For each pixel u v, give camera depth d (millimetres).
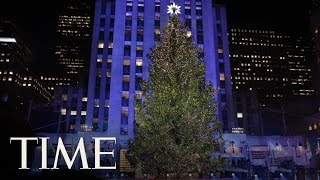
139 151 24641
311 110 125812
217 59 97062
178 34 24141
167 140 21406
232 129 83250
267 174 54031
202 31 88000
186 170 21656
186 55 23422
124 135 74375
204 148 22094
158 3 89375
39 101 177375
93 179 12703
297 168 60031
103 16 96625
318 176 50844
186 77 22609
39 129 97000
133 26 86125
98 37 94312
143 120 23031
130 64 82375
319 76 119625
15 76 157875
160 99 22203
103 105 88188
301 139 75250
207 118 22359
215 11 102875
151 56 25297
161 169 23031
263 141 74375
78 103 115750
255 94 120812
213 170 22609
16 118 25531
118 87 79875
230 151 72250
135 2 88688
